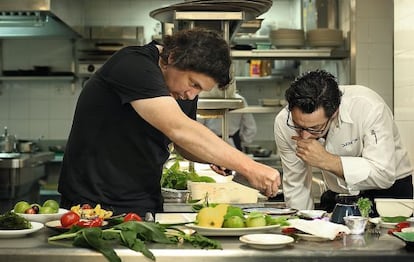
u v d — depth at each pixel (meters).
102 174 2.53
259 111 5.62
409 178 3.13
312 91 2.61
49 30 6.60
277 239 1.83
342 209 2.19
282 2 7.46
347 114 2.88
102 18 7.42
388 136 2.87
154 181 2.61
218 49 2.19
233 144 6.32
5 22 5.92
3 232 1.94
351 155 2.98
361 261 1.75
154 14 3.88
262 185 2.14
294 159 3.12
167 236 1.89
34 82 7.40
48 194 6.71
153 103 2.20
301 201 3.16
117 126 2.48
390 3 4.95
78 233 1.86
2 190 5.37
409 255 1.75
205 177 3.39
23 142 6.80
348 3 5.16
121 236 1.80
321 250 1.78
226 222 2.00
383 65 4.98
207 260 1.75
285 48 5.22
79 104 2.56
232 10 3.68
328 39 5.14
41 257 1.75
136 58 2.31
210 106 3.75
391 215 2.34
